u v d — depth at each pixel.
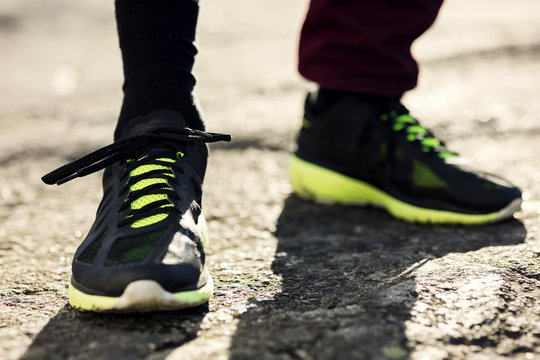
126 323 1.01
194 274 1.03
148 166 1.18
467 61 3.61
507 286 1.11
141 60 1.24
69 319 1.04
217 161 2.24
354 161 1.72
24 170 2.22
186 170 1.22
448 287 1.11
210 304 1.09
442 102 2.80
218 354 0.90
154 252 1.01
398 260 1.30
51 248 1.47
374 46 1.59
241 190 1.94
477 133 2.33
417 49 4.05
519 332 0.96
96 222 1.15
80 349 0.93
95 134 2.67
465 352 0.90
